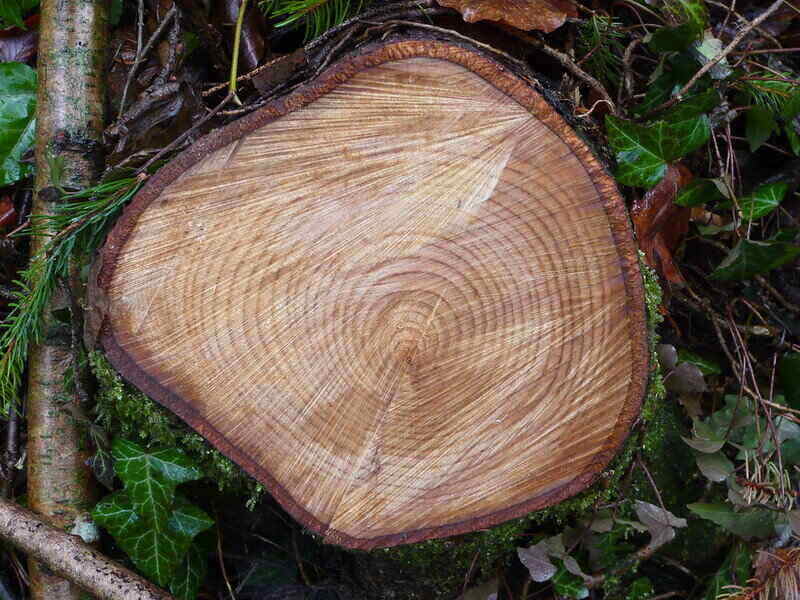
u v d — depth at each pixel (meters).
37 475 0.58
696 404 0.60
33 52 0.62
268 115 0.48
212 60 0.59
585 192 0.48
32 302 0.54
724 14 0.66
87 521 0.58
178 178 0.49
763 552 0.56
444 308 0.49
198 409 0.51
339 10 0.55
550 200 0.48
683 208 0.61
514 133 0.48
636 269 0.49
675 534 0.62
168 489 0.55
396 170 0.48
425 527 0.51
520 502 0.51
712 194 0.60
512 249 0.49
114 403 0.54
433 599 0.59
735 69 0.60
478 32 0.53
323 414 0.50
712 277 0.61
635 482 0.60
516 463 0.51
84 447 0.58
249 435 0.51
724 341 0.63
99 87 0.57
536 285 0.49
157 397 0.51
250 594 0.64
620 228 0.48
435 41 0.47
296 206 0.49
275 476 0.51
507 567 0.62
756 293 0.66
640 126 0.55
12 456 0.61
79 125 0.56
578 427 0.50
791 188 0.67
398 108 0.48
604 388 0.50
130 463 0.55
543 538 0.59
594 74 0.62
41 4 0.58
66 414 0.57
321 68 0.50
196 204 0.49
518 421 0.50
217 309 0.50
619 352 0.50
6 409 0.57
